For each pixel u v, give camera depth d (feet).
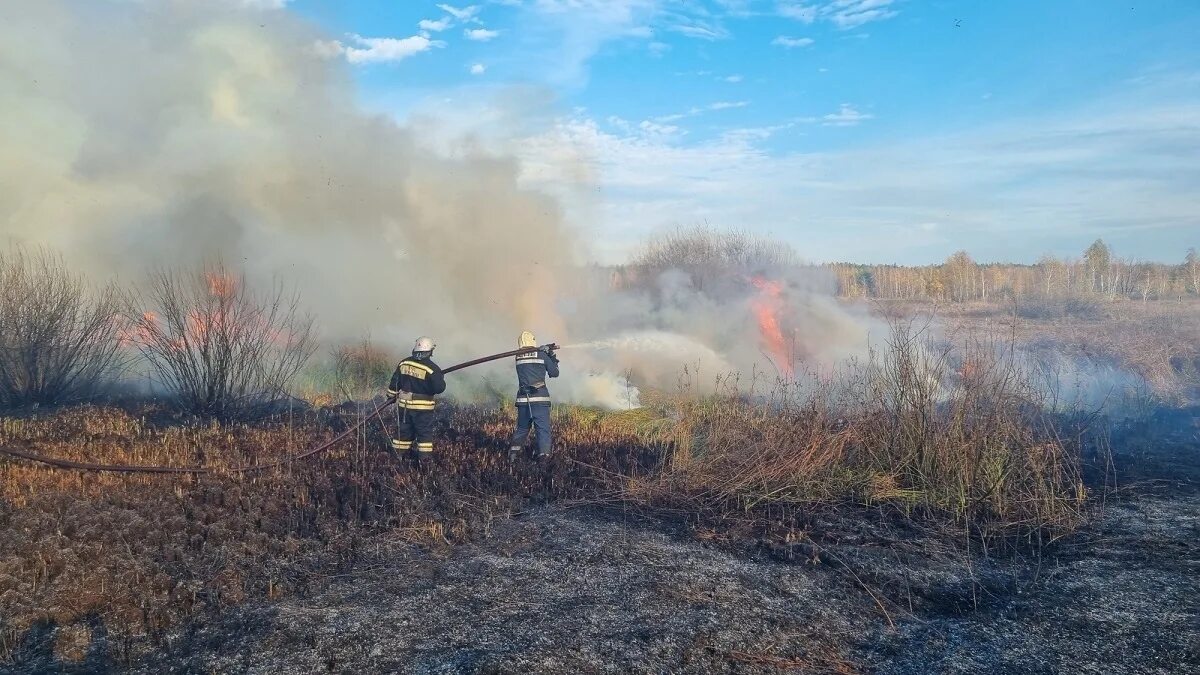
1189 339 54.49
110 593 16.69
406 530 21.02
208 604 16.49
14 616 15.62
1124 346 50.55
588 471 27.73
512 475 26.71
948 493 23.90
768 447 26.27
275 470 26.27
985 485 23.88
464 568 18.61
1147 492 25.66
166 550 18.90
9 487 23.03
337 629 15.33
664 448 29.25
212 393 34.04
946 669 14.42
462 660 14.05
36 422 31.14
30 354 34.19
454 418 36.19
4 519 20.71
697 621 16.01
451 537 20.75
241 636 15.10
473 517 22.26
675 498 24.58
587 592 17.35
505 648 14.58
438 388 28.09
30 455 24.71
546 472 27.53
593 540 20.70
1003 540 21.27
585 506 23.98
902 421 26.22
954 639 15.62
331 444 28.32
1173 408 38.99
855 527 22.26
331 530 20.84
